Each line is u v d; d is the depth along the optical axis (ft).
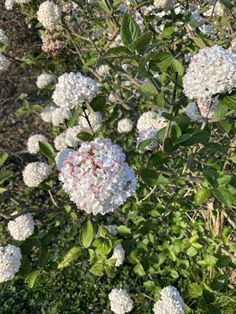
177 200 1.93
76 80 1.52
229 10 2.17
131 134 2.43
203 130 1.28
